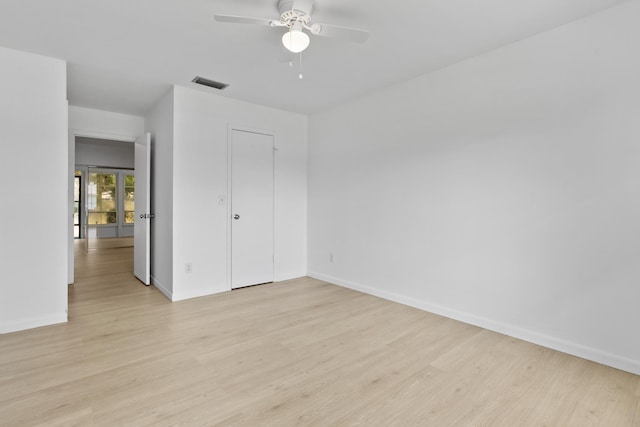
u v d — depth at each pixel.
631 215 2.10
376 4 2.08
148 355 2.30
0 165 2.65
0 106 2.65
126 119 4.56
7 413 1.66
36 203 2.79
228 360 2.25
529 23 2.32
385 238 3.65
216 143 3.83
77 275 4.69
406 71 3.15
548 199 2.44
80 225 8.38
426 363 2.23
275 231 4.39
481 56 2.79
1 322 2.66
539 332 2.51
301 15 2.02
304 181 4.70
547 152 2.44
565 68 2.34
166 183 3.71
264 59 2.89
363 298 3.67
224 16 1.95
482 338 2.62
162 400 1.79
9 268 2.68
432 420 1.66
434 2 2.06
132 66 3.04
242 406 1.75
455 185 3.00
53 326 2.81
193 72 3.17
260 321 2.97
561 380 2.02
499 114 2.69
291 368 2.15
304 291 3.95
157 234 4.04
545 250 2.46
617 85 2.13
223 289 3.92
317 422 1.63
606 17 2.16
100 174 8.51
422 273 3.29
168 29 2.40
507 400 1.82
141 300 3.56
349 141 4.06
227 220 3.94
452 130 3.01
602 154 2.20
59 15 2.21
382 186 3.67
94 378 2.00
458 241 2.99
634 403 1.80
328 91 3.70
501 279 2.71
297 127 4.60
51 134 2.85
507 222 2.66
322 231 4.48
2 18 2.24
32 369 2.10
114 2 2.06
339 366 2.18
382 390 1.91
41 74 2.81
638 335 2.08
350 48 2.67
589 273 2.27
